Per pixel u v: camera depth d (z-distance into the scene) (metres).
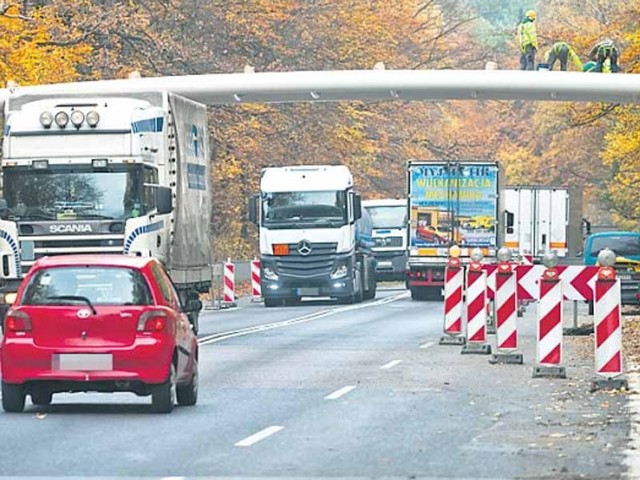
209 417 29.55
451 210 83.62
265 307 81.12
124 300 29.53
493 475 22.11
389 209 106.25
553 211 99.38
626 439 26.16
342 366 41.59
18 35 75.50
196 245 53.53
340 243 80.19
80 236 47.00
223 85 72.56
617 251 69.88
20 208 47.25
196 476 22.06
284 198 80.62
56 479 21.83
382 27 128.88
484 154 169.75
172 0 100.81
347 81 72.69
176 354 30.27
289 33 115.25
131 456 24.14
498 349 42.47
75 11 89.88
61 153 47.25
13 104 49.31
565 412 30.38
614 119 97.19
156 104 50.00
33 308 29.47
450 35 176.50
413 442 25.81
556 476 21.98
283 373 39.50
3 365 29.64
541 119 161.38
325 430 27.48
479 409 30.94
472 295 45.66
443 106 173.12
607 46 76.81
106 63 91.44
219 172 108.38
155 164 48.66
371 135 138.50
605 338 34.84
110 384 29.42
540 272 46.97
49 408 31.30
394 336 54.38
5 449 24.98
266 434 26.88
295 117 114.81
